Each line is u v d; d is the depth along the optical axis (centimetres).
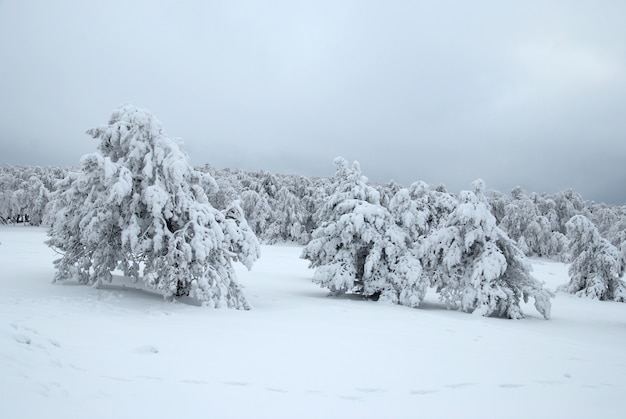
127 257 1456
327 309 1534
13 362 525
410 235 2242
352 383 672
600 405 643
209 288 1336
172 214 1405
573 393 700
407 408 584
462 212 1823
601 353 1102
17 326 710
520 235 6097
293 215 6088
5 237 4347
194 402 533
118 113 1498
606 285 2684
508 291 1745
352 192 2098
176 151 1424
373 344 970
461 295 1838
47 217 1541
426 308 1903
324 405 570
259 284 2262
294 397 590
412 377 728
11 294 1181
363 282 2009
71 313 984
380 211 1973
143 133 1439
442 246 1886
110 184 1340
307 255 2056
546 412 602
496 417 571
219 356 752
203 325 1033
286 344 896
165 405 511
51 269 1903
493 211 6556
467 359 888
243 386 614
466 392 671
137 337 823
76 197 1416
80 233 1434
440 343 1056
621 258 2675
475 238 1814
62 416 425
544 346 1130
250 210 6397
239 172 8369
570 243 2872
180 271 1321
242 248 1460
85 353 664
